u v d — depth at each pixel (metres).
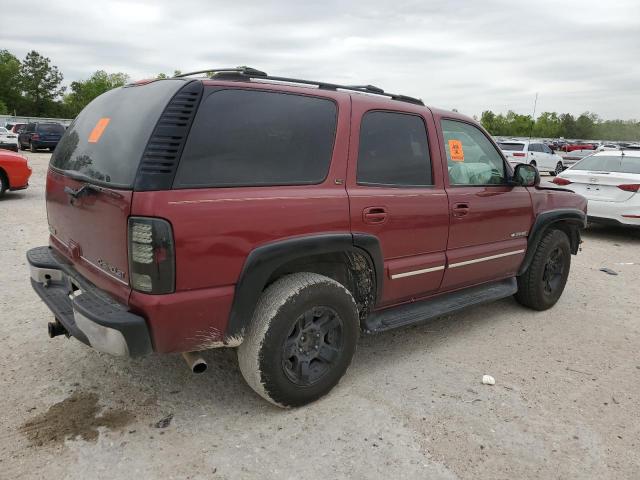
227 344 2.82
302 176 3.04
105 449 2.73
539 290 5.06
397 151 3.61
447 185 3.94
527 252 4.81
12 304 4.70
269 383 2.96
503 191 4.40
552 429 3.10
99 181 2.74
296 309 2.96
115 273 2.72
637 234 10.09
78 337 2.75
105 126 3.03
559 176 9.77
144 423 2.98
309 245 2.97
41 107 94.44
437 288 4.02
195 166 2.62
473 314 5.08
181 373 3.58
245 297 2.78
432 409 3.25
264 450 2.78
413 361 3.95
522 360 4.05
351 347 3.31
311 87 3.29
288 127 3.02
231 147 2.76
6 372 3.49
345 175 3.24
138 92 2.99
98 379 3.45
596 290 6.11
